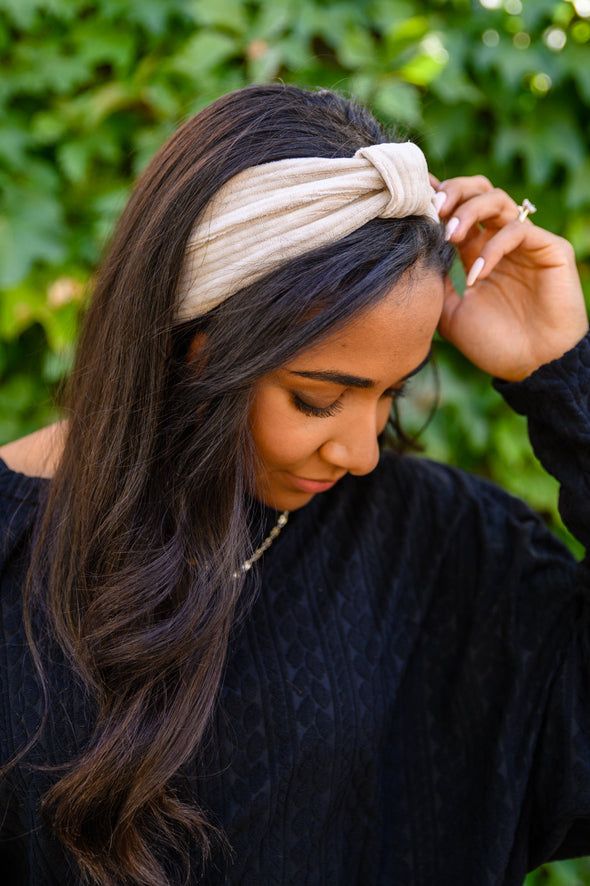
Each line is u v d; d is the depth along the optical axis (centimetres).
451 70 119
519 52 120
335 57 125
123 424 74
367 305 62
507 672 87
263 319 64
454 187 81
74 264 126
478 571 91
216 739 77
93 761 71
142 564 73
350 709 80
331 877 82
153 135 121
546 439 84
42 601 77
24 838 80
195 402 69
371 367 65
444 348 129
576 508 81
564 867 138
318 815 79
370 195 65
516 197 129
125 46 121
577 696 83
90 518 75
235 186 66
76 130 124
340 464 70
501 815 84
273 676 78
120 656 72
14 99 125
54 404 94
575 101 125
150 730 72
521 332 84
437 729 89
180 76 121
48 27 123
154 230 70
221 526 73
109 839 73
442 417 129
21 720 75
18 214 123
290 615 81
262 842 78
